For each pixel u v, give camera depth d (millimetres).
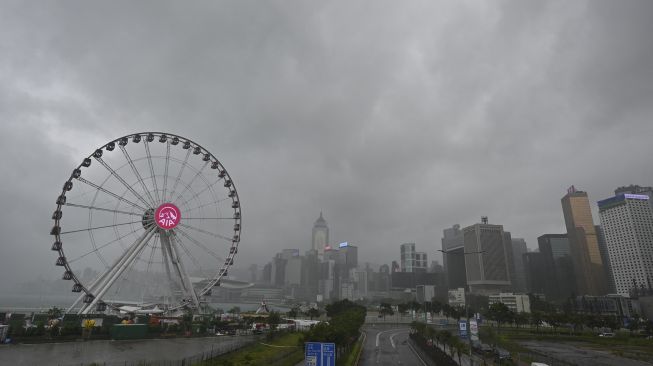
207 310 161250
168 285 110688
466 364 68812
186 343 85812
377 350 90000
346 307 177000
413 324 144250
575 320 148000
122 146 106375
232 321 131125
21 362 58719
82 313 99250
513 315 158250
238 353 71938
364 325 188125
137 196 107938
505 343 90000
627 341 118000
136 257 106750
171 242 110875
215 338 97125
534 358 78062
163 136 112188
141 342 85125
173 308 110562
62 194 99812
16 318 98938
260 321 146125
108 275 104312
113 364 59062
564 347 105688
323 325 67500
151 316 110250
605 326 160625
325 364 38219
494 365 68812
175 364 59125
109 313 112062
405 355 81500
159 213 107375
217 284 116438
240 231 120750
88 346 76188
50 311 114250
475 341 90438
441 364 62969
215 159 119812
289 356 69750
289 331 115375
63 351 69500
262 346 82562
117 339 86688
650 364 78125
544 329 164375
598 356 88688
